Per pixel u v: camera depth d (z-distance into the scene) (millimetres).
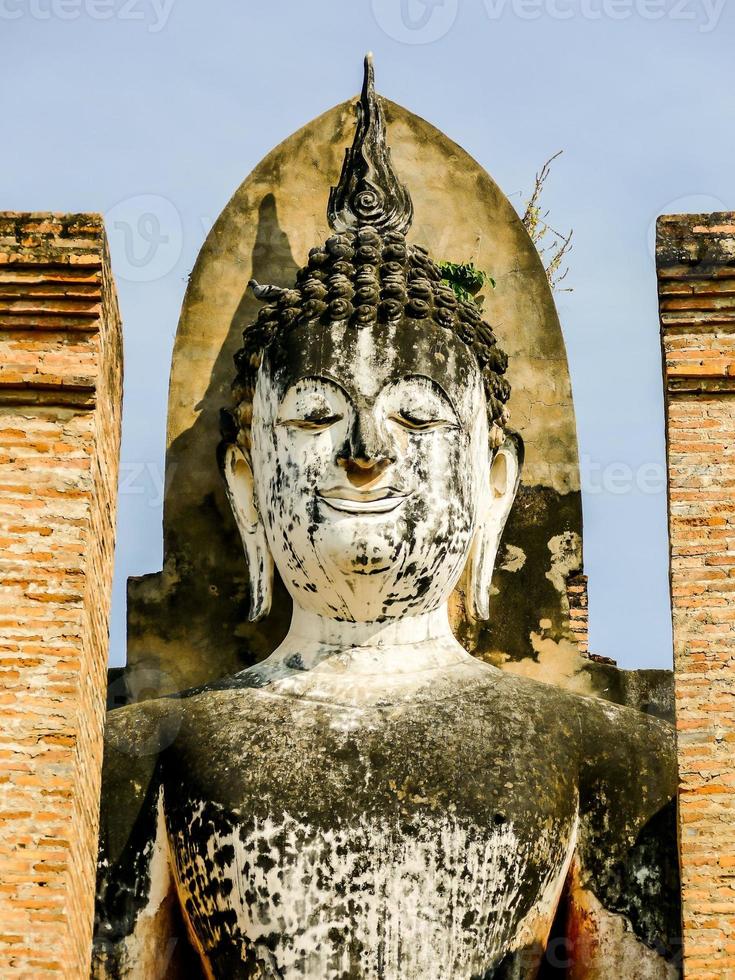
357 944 15789
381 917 15820
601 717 16953
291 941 15836
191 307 18906
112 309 16547
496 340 18438
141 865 16625
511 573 18359
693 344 16094
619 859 16625
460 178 19312
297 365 17062
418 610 17078
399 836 15922
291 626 17438
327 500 16734
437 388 17031
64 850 14734
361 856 15891
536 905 16266
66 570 15344
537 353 18859
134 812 16703
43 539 15406
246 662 18141
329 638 17078
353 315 17078
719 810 15062
